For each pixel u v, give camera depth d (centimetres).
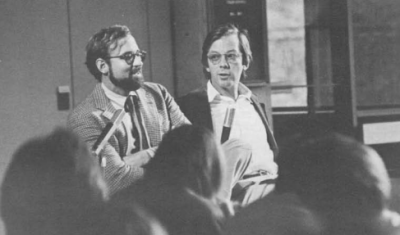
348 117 859
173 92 754
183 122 685
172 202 364
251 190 673
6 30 688
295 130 874
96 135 637
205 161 395
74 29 709
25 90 695
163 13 750
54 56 703
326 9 870
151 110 666
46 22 700
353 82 855
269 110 796
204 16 752
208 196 393
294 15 873
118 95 660
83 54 712
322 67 877
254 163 704
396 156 864
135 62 669
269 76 799
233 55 720
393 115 885
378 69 911
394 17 912
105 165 626
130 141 650
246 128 717
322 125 870
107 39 664
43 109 701
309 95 877
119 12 728
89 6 714
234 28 725
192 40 752
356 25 905
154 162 389
